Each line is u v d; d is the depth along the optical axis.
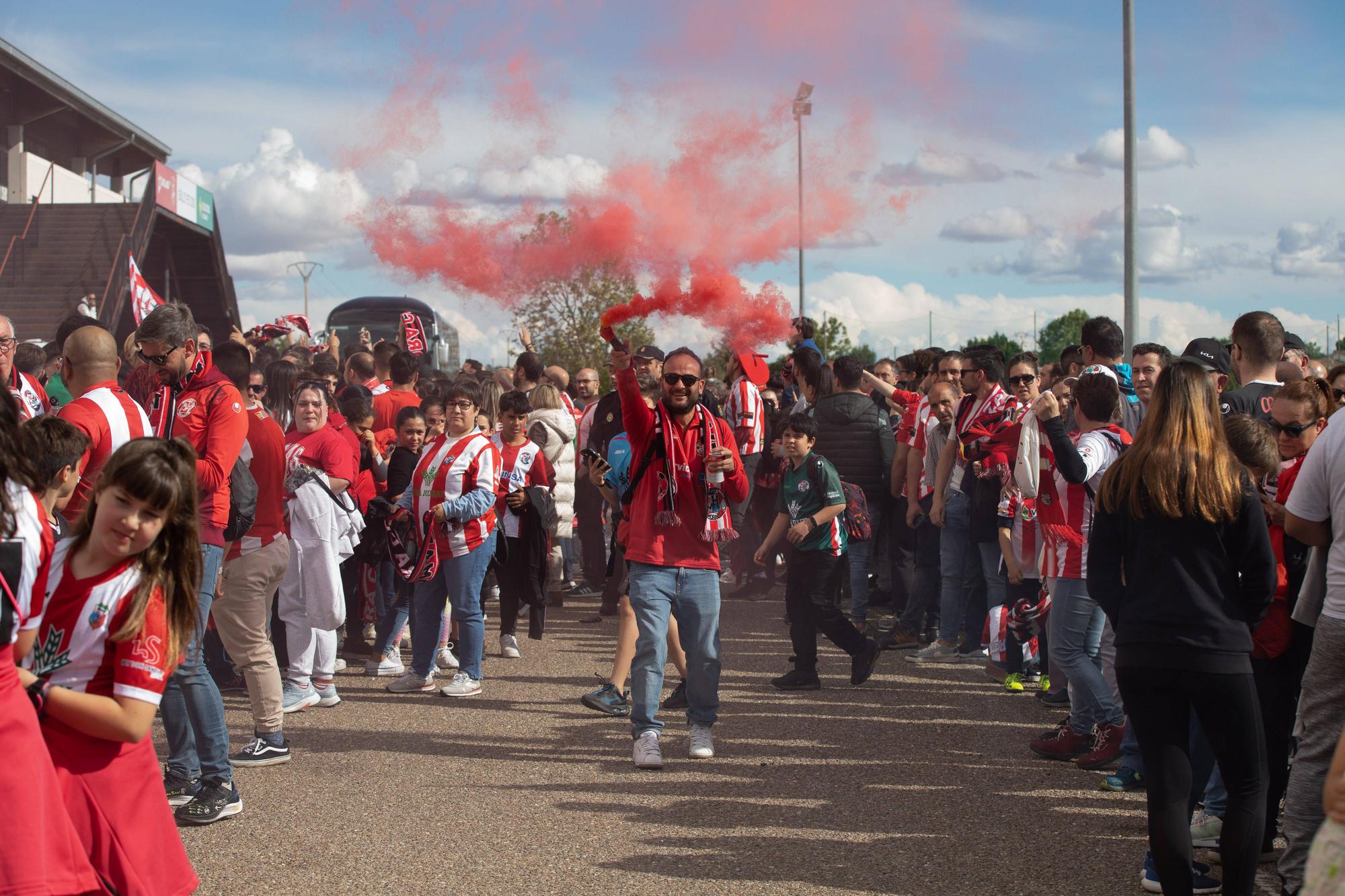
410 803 4.78
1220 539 3.42
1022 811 4.65
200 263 28.59
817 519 6.64
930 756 5.46
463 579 6.72
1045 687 6.61
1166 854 3.33
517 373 10.30
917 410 8.35
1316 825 3.47
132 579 2.85
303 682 6.46
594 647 8.25
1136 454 3.52
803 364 9.24
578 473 10.12
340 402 8.63
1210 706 3.38
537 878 3.95
